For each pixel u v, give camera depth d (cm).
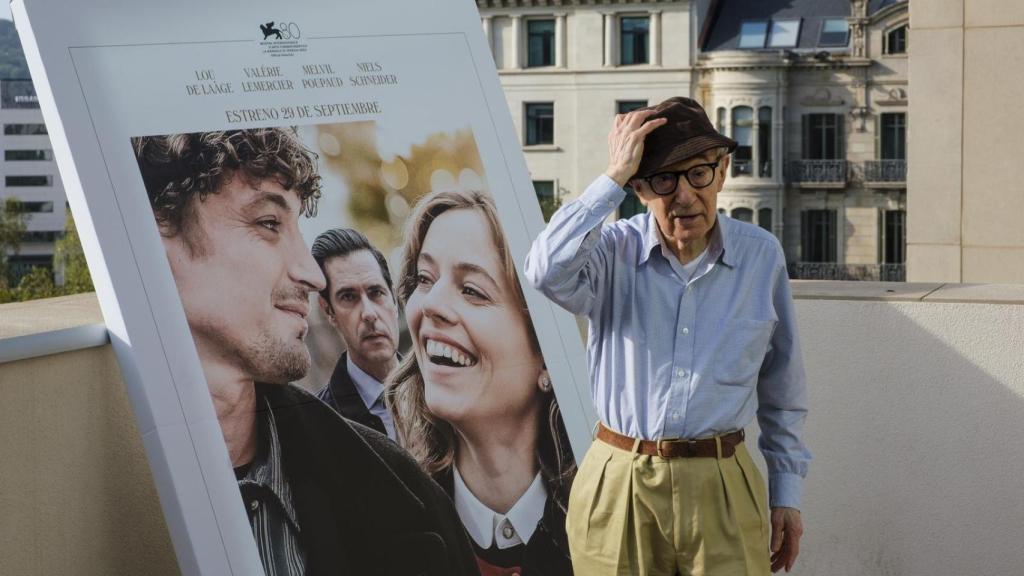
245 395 254
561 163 4431
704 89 4372
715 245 233
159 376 244
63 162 247
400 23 308
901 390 334
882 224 4369
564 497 299
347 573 258
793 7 4481
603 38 4362
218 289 256
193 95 265
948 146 600
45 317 284
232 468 248
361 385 273
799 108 4375
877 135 4331
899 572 338
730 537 230
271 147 273
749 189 4359
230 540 243
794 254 4425
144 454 285
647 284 235
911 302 331
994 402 327
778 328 243
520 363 301
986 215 596
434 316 290
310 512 256
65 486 262
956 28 593
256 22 281
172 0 269
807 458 250
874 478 338
